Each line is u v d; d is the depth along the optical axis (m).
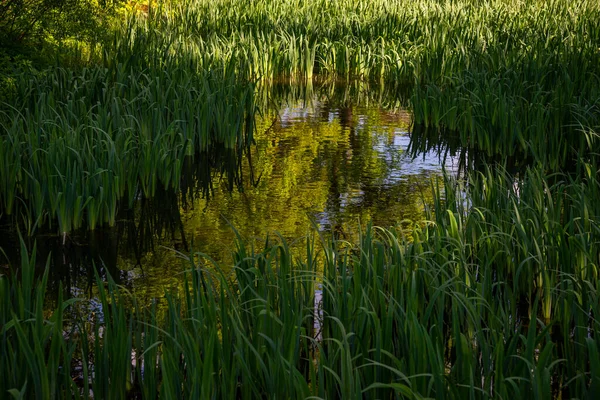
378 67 17.41
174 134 9.63
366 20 18.81
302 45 17.66
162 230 8.03
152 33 15.77
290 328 4.14
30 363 3.87
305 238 7.72
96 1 14.33
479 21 18.17
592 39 15.02
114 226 8.09
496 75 12.16
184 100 10.62
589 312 5.28
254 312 4.95
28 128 8.32
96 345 4.26
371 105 14.96
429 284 5.20
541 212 6.57
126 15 17.80
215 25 18.22
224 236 7.85
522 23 18.02
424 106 12.71
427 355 4.03
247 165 10.73
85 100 10.47
